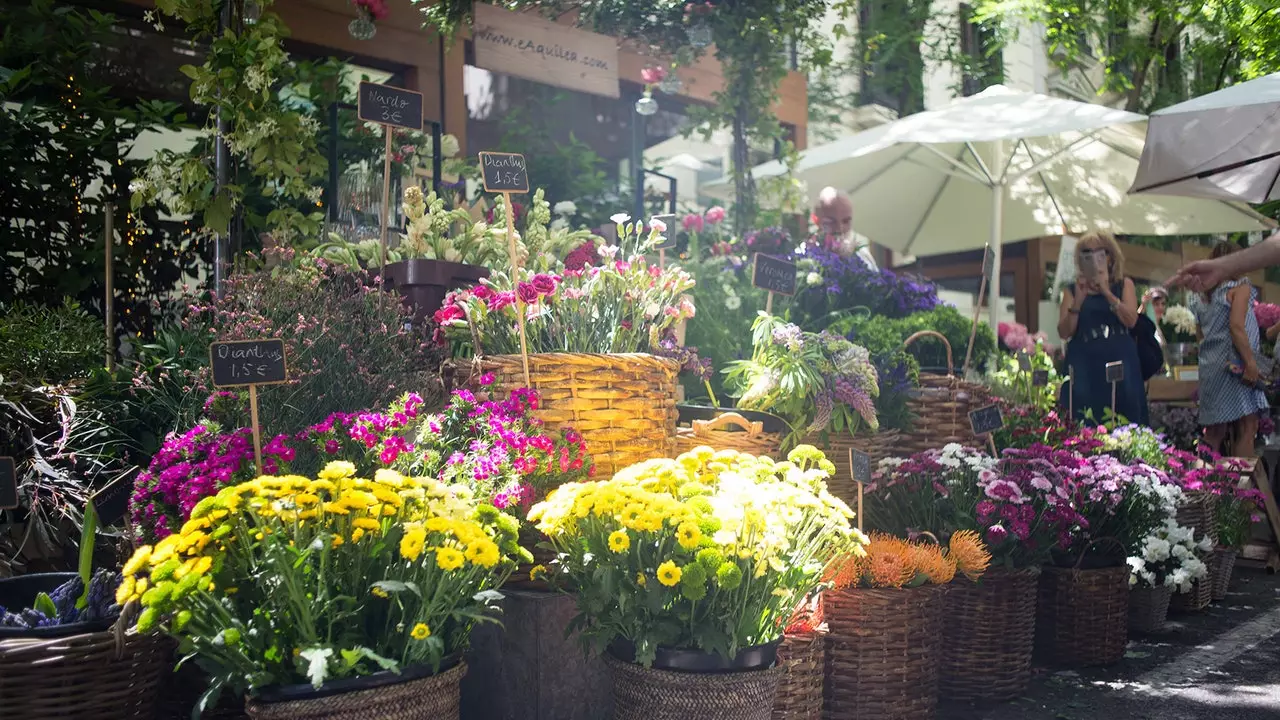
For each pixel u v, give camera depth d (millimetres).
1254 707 3613
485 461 2615
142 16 5590
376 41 6223
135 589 2174
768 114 6320
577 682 2904
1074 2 10203
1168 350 9461
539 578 2936
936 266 12438
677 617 2477
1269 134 4332
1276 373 7301
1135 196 7785
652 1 6227
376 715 2119
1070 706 3607
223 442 2578
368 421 2670
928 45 10758
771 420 3715
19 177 4395
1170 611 5148
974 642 3605
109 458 3076
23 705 2252
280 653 2152
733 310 4656
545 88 7523
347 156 5148
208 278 4648
